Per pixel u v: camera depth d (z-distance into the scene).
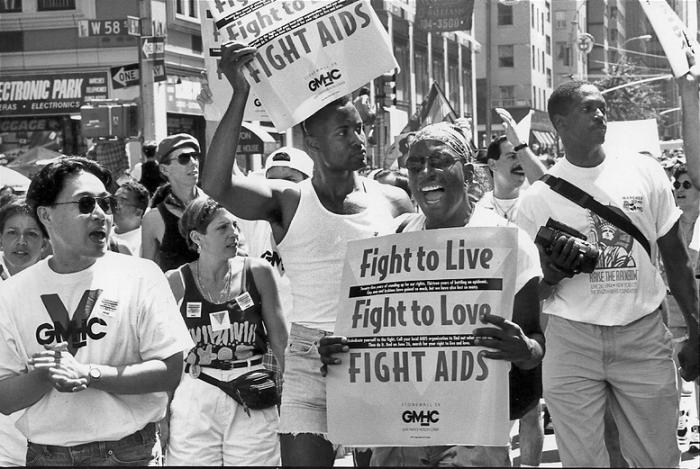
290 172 9.08
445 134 4.57
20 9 28.17
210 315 6.37
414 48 35.88
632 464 5.88
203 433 6.30
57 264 4.57
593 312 5.70
